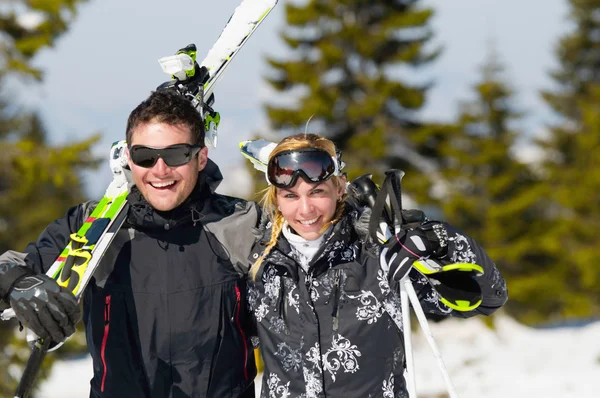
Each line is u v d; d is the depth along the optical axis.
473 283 3.74
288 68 28.36
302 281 3.74
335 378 3.68
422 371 14.90
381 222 3.75
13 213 24.38
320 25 29.22
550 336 22.64
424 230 3.69
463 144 35.50
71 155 15.25
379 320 3.72
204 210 4.00
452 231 3.74
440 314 4.18
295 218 3.75
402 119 28.98
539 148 45.56
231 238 3.97
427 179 28.28
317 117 27.41
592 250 34.69
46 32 15.73
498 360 15.75
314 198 3.72
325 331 3.71
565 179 40.25
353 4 28.72
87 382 23.61
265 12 4.57
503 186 33.62
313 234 3.77
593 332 20.16
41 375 17.20
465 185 34.50
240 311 3.94
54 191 26.88
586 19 54.47
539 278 33.31
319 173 3.70
